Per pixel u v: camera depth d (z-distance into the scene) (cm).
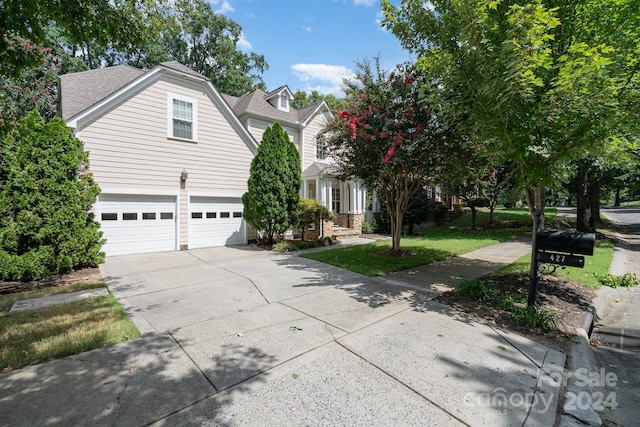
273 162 1070
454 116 463
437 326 377
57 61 1501
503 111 396
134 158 945
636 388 271
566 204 3903
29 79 1401
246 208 1122
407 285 570
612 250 945
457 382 259
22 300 501
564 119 406
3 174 705
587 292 521
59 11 394
